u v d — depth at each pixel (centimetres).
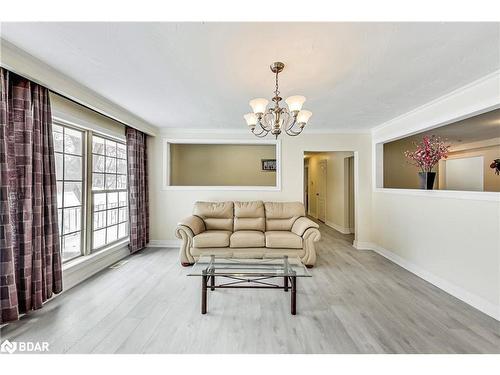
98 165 351
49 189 235
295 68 214
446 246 271
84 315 218
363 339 186
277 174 453
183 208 457
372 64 206
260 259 296
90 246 320
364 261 378
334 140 451
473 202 238
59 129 280
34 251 220
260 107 210
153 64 210
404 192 350
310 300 249
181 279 304
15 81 207
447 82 240
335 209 641
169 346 177
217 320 212
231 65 211
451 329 199
